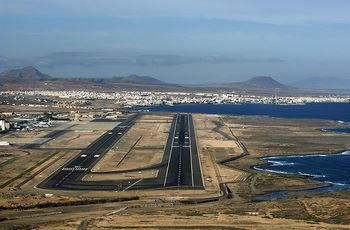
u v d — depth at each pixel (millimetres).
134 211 174500
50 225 151125
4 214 170000
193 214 165250
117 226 147000
